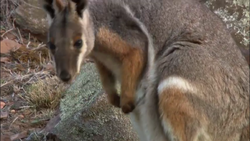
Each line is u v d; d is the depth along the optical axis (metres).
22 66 16.61
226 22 17.02
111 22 10.02
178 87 9.93
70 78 8.86
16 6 18.81
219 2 17.03
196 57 10.19
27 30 18.16
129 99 10.28
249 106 10.50
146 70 10.40
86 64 14.70
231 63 10.45
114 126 12.33
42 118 14.07
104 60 10.42
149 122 10.47
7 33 18.05
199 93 10.05
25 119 14.06
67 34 8.96
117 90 11.23
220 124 10.32
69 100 13.81
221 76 10.25
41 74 16.12
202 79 10.11
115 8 10.10
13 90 15.28
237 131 10.45
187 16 10.48
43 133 12.88
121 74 10.37
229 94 10.31
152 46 10.45
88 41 9.34
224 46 10.50
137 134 12.34
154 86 10.30
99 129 12.34
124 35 10.10
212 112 10.22
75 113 12.52
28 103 14.67
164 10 10.45
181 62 10.13
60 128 12.57
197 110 10.07
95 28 9.88
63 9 9.24
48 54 17.17
